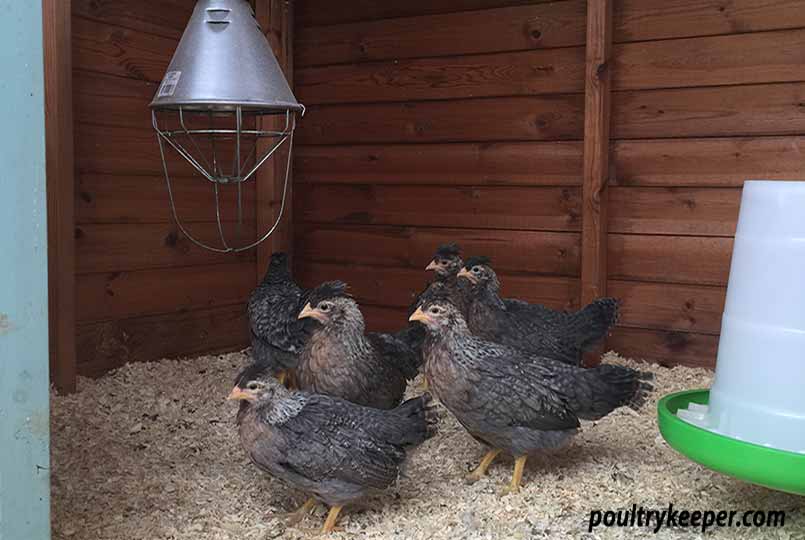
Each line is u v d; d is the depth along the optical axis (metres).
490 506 1.25
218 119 2.12
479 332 1.65
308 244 2.38
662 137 1.92
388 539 1.14
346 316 1.38
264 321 1.75
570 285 2.04
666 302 1.95
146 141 1.97
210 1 1.31
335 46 2.29
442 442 1.56
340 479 1.15
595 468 1.40
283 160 2.30
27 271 0.92
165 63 2.02
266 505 1.27
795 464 1.02
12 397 0.91
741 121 1.83
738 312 1.14
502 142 2.09
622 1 1.93
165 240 2.03
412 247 2.23
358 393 1.39
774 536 1.15
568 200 2.02
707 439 1.09
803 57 1.75
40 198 0.92
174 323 2.08
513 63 2.05
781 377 1.08
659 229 1.94
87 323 1.86
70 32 1.71
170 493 1.28
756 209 1.13
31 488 0.93
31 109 0.91
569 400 1.32
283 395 1.18
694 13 1.85
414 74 2.18
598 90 1.90
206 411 1.71
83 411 1.65
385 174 2.25
